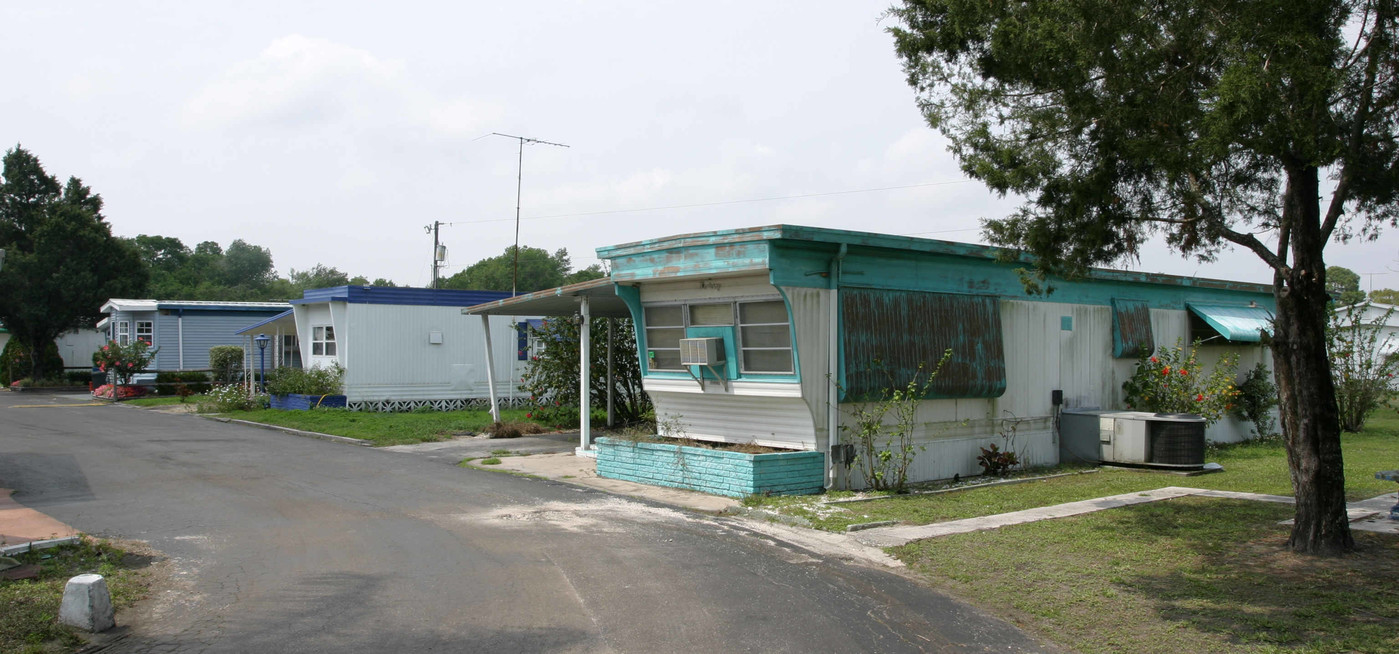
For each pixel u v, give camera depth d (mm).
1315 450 8164
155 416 24125
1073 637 6039
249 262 108250
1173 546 8508
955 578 7488
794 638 5965
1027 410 14250
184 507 10539
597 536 9031
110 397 31500
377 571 7609
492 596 6863
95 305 42188
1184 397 15711
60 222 41531
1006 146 9148
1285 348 8273
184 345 36688
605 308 16969
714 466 11484
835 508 10367
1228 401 16438
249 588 7102
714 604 6703
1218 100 7383
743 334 11961
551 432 19203
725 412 12672
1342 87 7660
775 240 10883
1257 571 7547
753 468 10961
